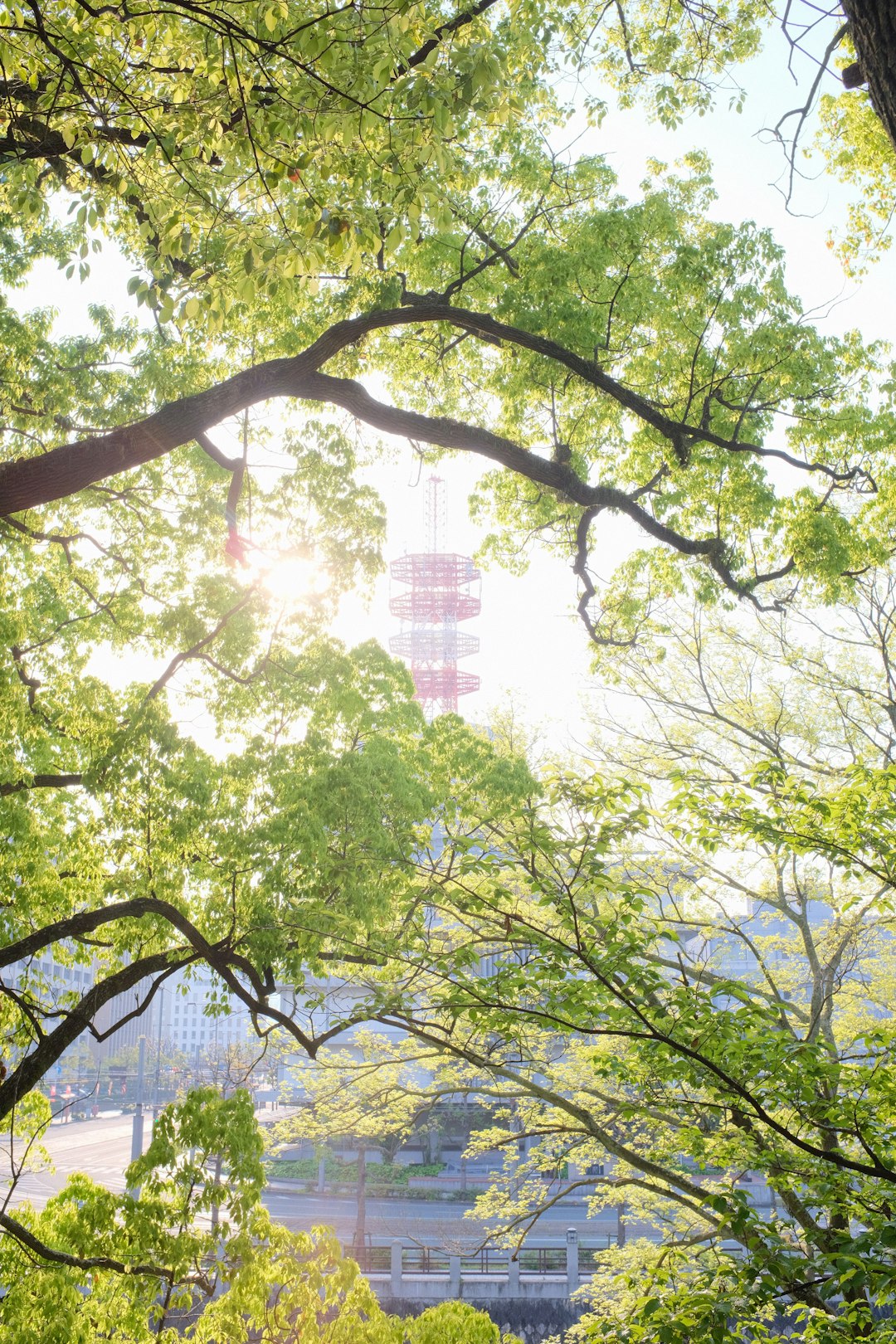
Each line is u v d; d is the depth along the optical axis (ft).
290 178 17.39
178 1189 38.73
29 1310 37.32
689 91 36.47
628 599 44.93
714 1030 21.27
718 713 51.52
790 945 51.85
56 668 42.65
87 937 45.21
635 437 40.98
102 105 19.25
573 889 22.66
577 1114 41.78
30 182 21.38
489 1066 28.63
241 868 39.19
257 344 39.52
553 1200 45.68
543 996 23.18
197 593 42.19
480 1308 91.35
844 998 56.75
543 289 36.60
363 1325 39.58
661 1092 28.12
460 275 37.65
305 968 40.22
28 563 42.70
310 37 15.58
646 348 39.65
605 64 37.91
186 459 42.88
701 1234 44.93
